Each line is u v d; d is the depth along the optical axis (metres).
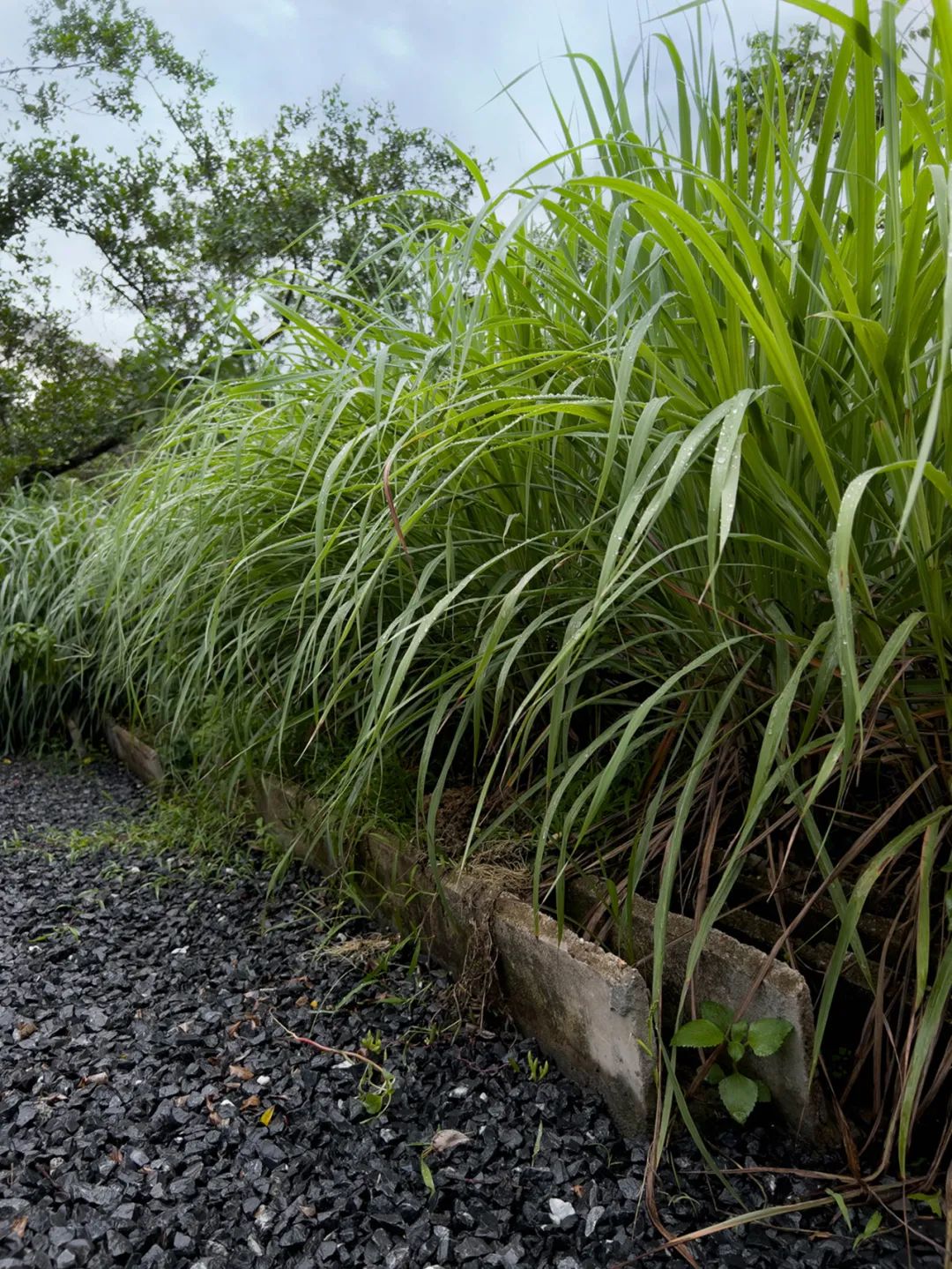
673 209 0.95
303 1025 1.65
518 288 1.51
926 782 1.29
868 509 1.27
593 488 1.55
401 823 1.97
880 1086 1.20
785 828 1.49
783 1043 1.21
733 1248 1.05
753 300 0.96
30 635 4.04
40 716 4.48
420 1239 1.11
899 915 1.28
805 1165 1.17
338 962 1.88
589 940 1.43
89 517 4.57
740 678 1.28
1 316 8.59
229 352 2.24
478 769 2.09
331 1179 1.23
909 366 1.09
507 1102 1.37
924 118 0.94
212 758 2.71
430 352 1.49
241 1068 1.52
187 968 1.93
